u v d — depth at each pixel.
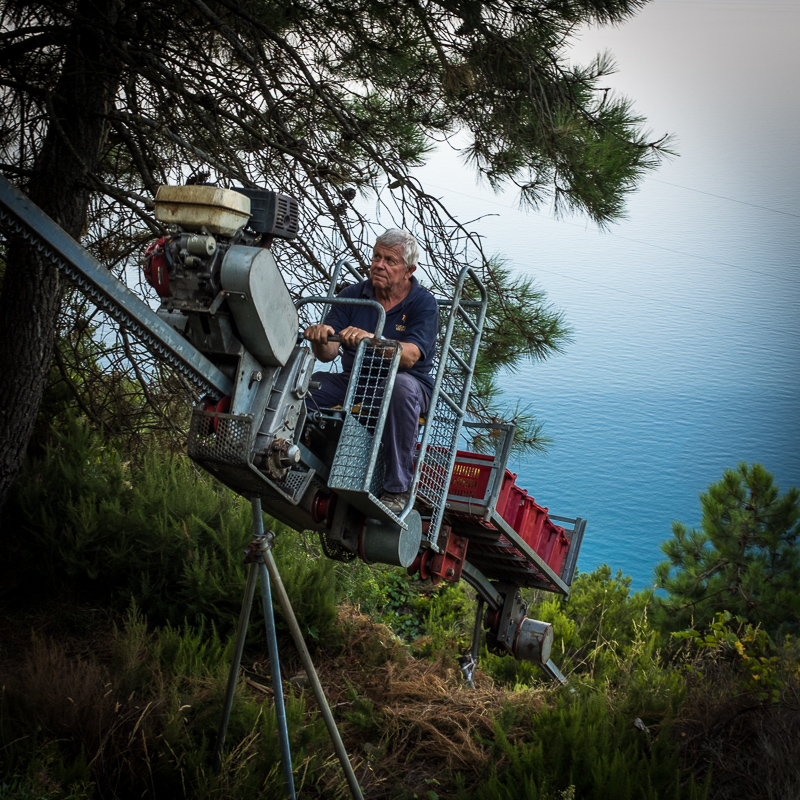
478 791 4.82
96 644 6.18
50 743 4.38
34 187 6.59
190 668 5.67
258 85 6.54
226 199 3.30
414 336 4.59
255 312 3.45
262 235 3.68
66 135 5.90
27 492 6.98
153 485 7.52
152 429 8.42
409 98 7.07
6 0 5.91
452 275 7.58
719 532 12.65
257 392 3.76
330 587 7.04
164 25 6.54
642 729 5.40
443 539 6.09
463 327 7.78
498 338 7.77
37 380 6.93
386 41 6.55
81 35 6.13
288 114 6.82
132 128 6.34
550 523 7.06
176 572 6.76
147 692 5.33
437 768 5.41
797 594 11.64
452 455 4.96
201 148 6.71
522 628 7.50
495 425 6.16
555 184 6.88
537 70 6.47
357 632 7.16
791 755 4.84
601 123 6.71
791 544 12.41
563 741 5.05
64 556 6.59
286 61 6.72
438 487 4.95
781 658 5.99
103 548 6.75
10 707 4.69
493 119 6.73
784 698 5.43
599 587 11.16
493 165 7.13
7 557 6.80
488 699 6.38
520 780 4.83
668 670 7.23
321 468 4.39
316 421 4.46
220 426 3.65
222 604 6.70
